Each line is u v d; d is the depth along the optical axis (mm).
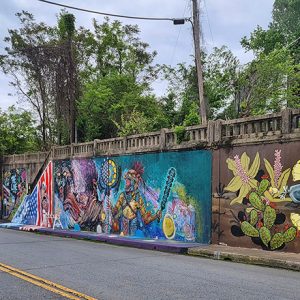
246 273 9859
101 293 7539
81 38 35938
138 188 18359
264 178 13320
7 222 28125
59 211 23703
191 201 15773
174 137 16875
